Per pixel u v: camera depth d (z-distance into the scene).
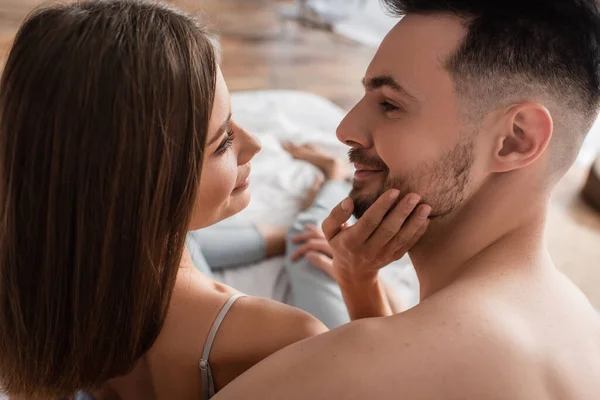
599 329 0.64
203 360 0.70
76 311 0.62
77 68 0.54
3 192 0.60
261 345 0.71
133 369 0.74
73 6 0.58
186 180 0.61
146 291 0.63
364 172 0.78
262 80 2.99
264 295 1.34
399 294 1.39
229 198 0.75
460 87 0.67
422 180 0.72
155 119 0.56
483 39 0.66
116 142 0.55
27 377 0.69
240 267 1.40
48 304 0.62
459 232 0.74
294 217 1.56
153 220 0.59
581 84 0.67
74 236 0.59
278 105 2.23
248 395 0.57
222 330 0.71
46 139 0.56
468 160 0.69
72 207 0.57
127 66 0.54
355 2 3.82
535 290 0.64
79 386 0.70
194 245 1.21
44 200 0.58
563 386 0.56
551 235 1.96
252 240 1.40
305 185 1.68
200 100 0.60
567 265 1.82
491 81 0.66
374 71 0.72
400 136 0.71
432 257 0.79
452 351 0.55
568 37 0.65
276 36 3.59
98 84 0.54
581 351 0.60
